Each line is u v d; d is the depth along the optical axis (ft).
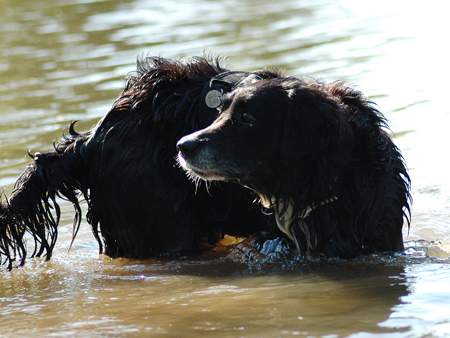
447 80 61.77
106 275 38.29
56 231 41.19
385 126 39.09
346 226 37.81
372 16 84.53
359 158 37.40
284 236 39.55
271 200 38.04
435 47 70.95
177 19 87.76
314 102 36.11
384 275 35.27
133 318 31.71
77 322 31.71
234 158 36.55
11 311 33.73
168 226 40.47
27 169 41.22
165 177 40.14
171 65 41.63
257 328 29.78
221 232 41.65
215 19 87.40
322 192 36.86
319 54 71.31
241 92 37.04
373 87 61.36
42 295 35.78
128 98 41.29
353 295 32.94
